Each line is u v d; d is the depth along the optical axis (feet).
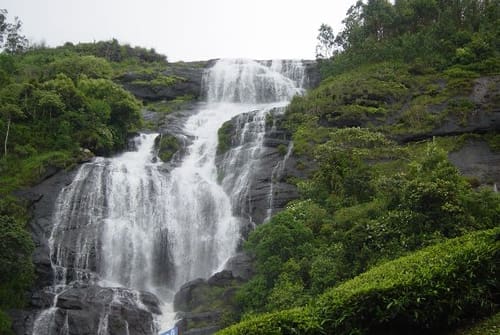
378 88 138.21
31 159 119.85
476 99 126.41
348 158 97.25
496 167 110.22
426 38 156.97
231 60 205.87
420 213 71.72
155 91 182.19
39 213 108.68
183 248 109.91
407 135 122.01
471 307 42.57
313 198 97.40
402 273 43.29
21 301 88.02
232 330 39.73
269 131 134.41
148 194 115.85
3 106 127.44
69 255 100.22
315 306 42.42
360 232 75.36
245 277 90.17
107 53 219.20
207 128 153.58
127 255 105.60
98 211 111.65
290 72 194.18
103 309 85.46
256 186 115.75
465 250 43.80
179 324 82.84
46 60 196.65
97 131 132.87
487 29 157.38
